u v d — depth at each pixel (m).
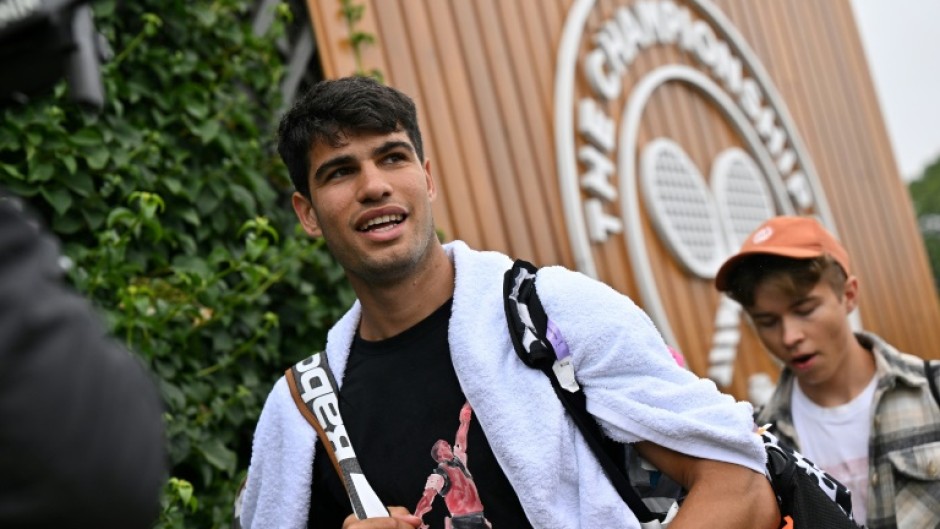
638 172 6.11
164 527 3.28
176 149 3.94
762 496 2.14
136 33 3.96
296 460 2.32
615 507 2.10
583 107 5.81
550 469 2.11
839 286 3.27
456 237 5.04
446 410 2.22
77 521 0.98
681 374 2.20
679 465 2.16
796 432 3.33
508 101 5.48
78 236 3.68
